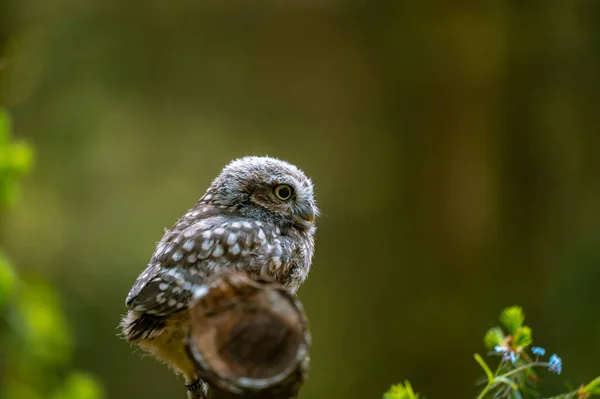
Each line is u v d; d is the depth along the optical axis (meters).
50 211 17.91
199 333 3.55
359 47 18.25
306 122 19.28
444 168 17.61
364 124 18.98
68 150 16.31
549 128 16.70
